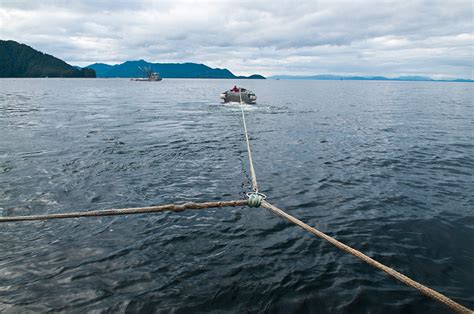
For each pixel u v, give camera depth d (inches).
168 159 565.3
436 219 340.5
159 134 816.9
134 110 1421.0
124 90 3619.6
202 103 1859.0
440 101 2356.1
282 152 646.5
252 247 278.4
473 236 305.3
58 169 484.1
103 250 270.2
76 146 645.3
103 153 593.3
